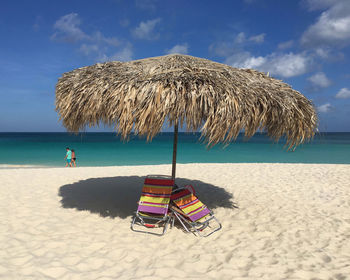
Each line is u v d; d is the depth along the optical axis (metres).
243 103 3.12
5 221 3.73
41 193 5.34
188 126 3.22
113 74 3.48
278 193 5.61
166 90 2.99
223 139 3.13
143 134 3.10
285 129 3.96
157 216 3.70
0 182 6.27
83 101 3.44
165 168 9.05
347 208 4.58
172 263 2.71
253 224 3.82
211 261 2.76
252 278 2.43
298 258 2.82
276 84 3.95
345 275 2.47
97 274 2.48
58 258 2.75
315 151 23.12
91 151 23.14
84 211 4.31
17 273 2.45
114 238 3.30
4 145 32.62
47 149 25.48
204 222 3.61
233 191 5.79
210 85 3.11
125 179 7.00
